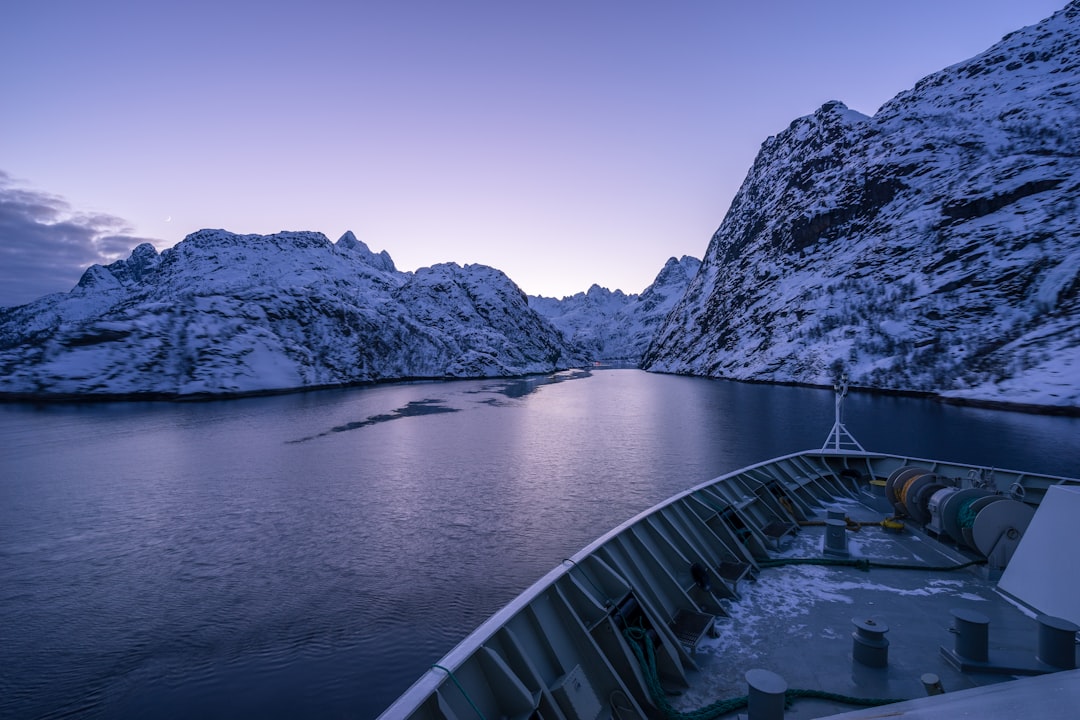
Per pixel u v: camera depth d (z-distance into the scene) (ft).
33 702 43.21
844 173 614.75
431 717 15.48
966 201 426.92
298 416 233.35
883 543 35.81
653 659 20.89
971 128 531.50
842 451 52.21
